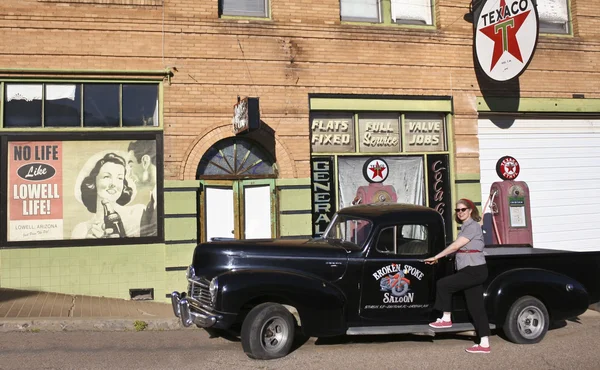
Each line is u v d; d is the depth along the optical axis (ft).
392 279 20.93
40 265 29.04
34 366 18.42
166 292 30.01
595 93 38.65
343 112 34.17
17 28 29.45
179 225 30.27
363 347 21.59
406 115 35.40
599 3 39.52
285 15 32.94
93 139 30.01
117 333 23.35
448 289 20.84
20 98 29.66
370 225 21.13
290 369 18.60
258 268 20.21
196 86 31.24
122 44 30.48
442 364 19.35
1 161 29.07
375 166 34.19
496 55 33.91
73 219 29.63
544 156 38.14
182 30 31.22
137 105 30.91
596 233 38.68
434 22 36.29
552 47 38.01
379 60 34.32
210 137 31.24
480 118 36.96
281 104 32.50
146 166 30.55
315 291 19.84
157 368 18.53
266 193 32.73
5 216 28.94
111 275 29.68
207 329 23.99
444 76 35.45
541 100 37.27
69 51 29.89
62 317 24.13
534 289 22.12
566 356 20.48
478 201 35.60
